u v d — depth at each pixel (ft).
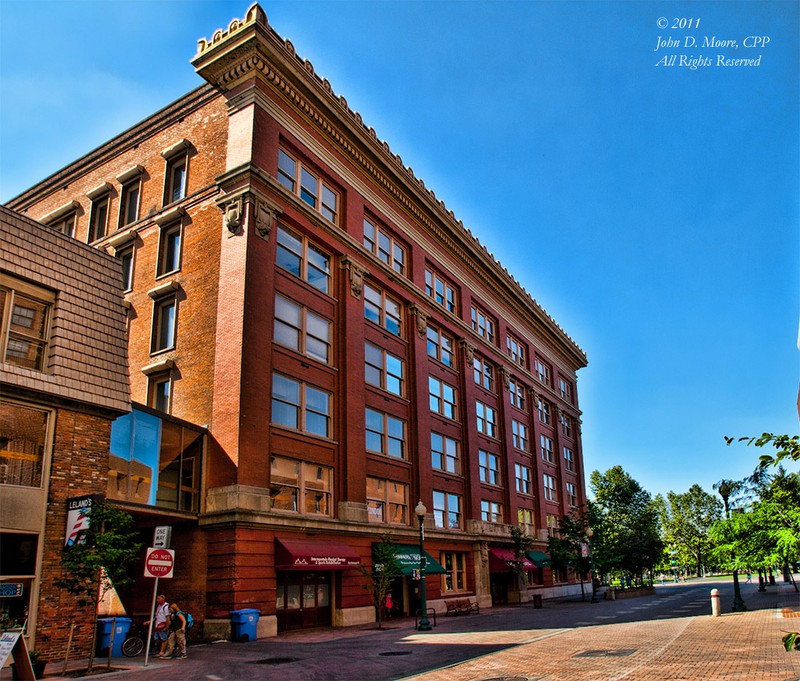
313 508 93.50
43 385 58.39
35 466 57.47
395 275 122.31
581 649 57.47
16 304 59.52
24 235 60.75
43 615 54.80
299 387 95.71
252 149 93.97
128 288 104.94
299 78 102.17
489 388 160.25
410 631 82.23
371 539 101.60
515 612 113.50
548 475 185.68
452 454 135.13
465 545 131.34
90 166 120.67
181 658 60.18
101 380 63.98
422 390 125.70
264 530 82.53
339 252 108.47
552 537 161.79
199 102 105.29
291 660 57.82
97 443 62.59
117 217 111.75
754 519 33.53
